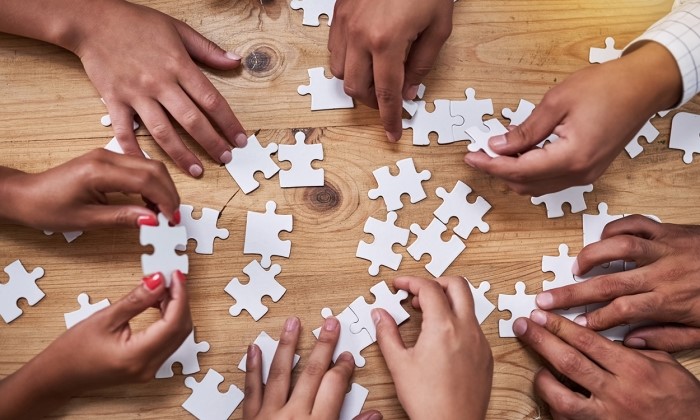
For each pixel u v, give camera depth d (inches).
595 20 35.7
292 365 32.9
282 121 34.4
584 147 30.8
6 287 32.9
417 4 31.1
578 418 32.8
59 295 33.0
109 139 34.0
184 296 29.8
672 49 31.3
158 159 33.8
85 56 33.3
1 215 32.2
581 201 34.7
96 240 33.3
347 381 32.7
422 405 31.7
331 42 33.3
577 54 35.5
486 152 32.2
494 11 35.5
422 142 34.5
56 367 30.5
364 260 33.9
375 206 34.2
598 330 33.9
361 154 34.4
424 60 32.9
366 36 31.4
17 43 34.1
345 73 32.7
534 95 35.2
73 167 31.0
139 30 33.1
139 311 30.2
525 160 31.2
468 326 32.4
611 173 35.0
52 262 33.1
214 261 33.4
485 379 32.3
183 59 33.2
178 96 33.0
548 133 31.6
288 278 33.6
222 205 33.7
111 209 31.3
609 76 31.0
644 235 34.0
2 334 32.8
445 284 33.3
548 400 33.0
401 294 33.6
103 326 30.1
